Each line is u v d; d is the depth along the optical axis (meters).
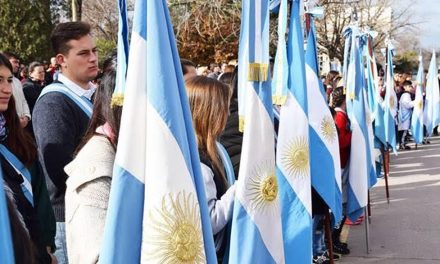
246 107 2.91
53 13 26.98
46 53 25.19
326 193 4.19
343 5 17.66
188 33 15.87
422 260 5.27
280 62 3.59
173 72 1.92
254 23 2.94
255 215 2.81
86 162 2.02
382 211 7.33
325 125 4.28
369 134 6.55
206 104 2.63
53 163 2.82
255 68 2.90
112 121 2.08
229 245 2.87
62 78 3.06
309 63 4.35
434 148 14.29
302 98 3.62
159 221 1.82
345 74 6.04
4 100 2.59
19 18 24.52
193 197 1.91
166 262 1.82
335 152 4.38
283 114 3.61
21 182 2.61
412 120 14.23
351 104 5.62
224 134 3.29
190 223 1.88
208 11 15.05
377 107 7.81
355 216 5.53
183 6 15.09
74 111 2.95
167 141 1.86
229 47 15.43
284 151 3.59
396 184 9.24
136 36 1.90
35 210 2.70
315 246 5.11
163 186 1.84
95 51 3.14
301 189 3.57
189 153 1.96
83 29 3.08
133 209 1.85
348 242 5.90
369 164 6.52
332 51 18.88
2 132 2.61
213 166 2.70
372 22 19.25
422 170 10.59
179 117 1.91
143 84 1.90
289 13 3.71
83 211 1.94
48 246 2.76
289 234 3.53
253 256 2.78
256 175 2.84
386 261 5.26
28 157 2.69
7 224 1.60
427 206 7.50
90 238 1.91
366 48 7.78
